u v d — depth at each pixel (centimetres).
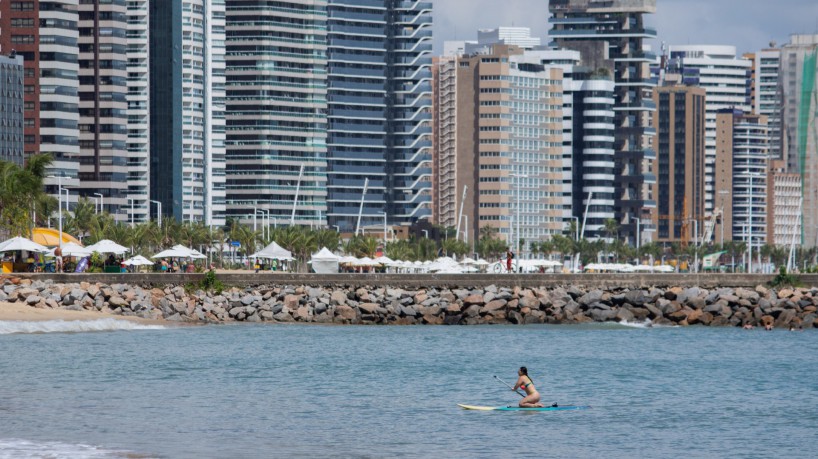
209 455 12312
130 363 19825
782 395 17238
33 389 16575
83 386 16988
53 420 14100
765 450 13088
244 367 19750
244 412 15038
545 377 19088
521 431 13975
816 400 16725
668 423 14675
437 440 13338
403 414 15075
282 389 17225
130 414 14675
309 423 14300
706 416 15238
